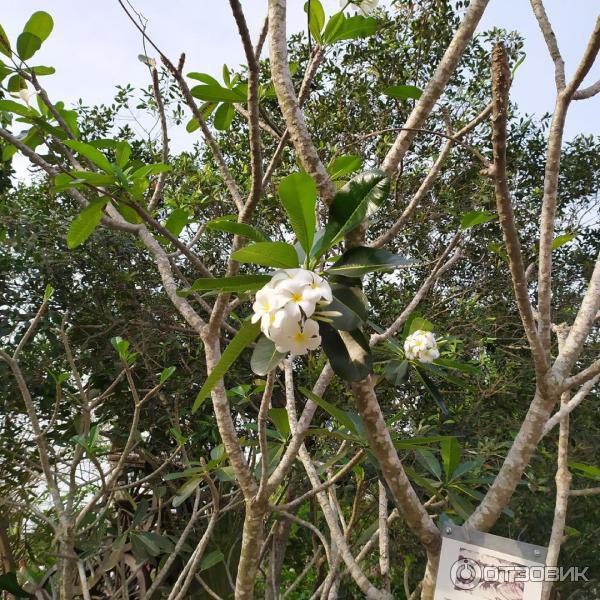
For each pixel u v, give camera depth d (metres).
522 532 4.38
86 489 4.57
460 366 2.74
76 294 4.90
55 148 3.08
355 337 1.50
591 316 1.91
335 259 1.68
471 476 2.93
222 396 2.00
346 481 4.67
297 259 1.48
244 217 1.83
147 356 4.74
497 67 1.37
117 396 4.87
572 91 1.74
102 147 2.66
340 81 5.68
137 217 2.46
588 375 1.81
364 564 4.61
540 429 1.85
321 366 4.65
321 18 2.10
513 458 1.88
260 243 1.43
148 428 4.81
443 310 5.41
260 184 1.78
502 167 1.46
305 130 1.68
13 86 2.64
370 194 1.53
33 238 4.62
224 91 2.33
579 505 4.62
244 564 2.00
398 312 5.30
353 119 5.64
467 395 4.89
